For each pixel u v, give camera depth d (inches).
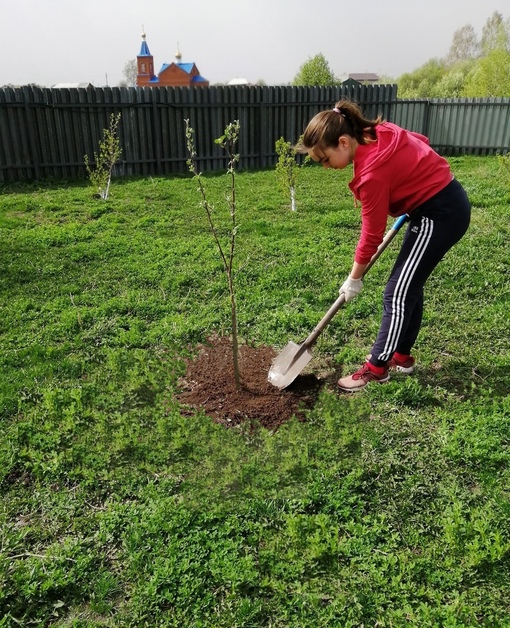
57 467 118.1
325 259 239.3
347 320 181.2
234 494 111.7
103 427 130.3
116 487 114.7
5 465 120.0
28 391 145.9
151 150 496.7
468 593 91.0
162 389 146.6
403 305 132.2
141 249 260.1
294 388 146.6
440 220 123.5
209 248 258.5
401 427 131.0
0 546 101.3
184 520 104.4
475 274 217.0
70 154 467.2
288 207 347.6
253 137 538.6
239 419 134.8
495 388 145.9
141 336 175.5
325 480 113.8
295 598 90.1
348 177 463.5
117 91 469.4
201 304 198.4
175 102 492.1
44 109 447.2
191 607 89.5
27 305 197.9
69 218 328.8
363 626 86.5
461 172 476.4
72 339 174.6
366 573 94.6
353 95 574.2
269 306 194.4
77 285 217.6
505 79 781.3
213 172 508.7
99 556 99.0
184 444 125.5
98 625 87.4
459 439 124.6
